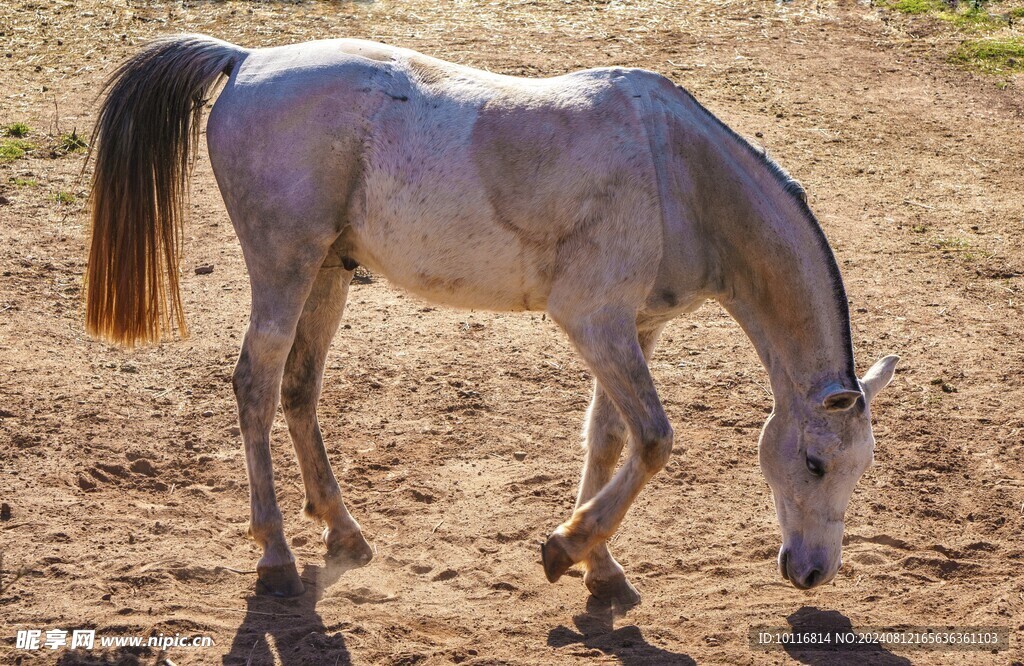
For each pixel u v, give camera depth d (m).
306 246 4.99
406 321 8.26
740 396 7.25
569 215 4.80
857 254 9.48
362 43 5.18
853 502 6.01
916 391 7.28
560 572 4.87
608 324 4.80
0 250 8.66
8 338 7.38
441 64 5.14
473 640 4.79
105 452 6.15
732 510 5.96
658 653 4.70
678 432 6.79
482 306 5.18
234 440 6.44
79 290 8.22
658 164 4.79
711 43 14.80
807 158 11.54
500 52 13.75
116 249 5.14
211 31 14.04
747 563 5.49
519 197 4.82
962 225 10.11
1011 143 12.15
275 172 4.94
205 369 7.25
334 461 6.34
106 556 5.20
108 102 5.15
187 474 6.09
